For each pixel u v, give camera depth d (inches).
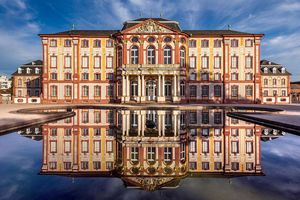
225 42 1961.1
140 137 550.9
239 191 257.6
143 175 314.2
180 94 1889.8
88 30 2114.9
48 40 1977.1
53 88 1987.0
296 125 555.8
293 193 250.1
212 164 366.9
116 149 444.5
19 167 337.1
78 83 1982.0
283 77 2662.4
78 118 882.8
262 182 283.9
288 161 367.2
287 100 1964.8
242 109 1272.1
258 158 385.1
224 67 1967.3
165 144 484.7
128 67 1827.0
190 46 1975.9
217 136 560.1
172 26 1911.9
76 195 245.1
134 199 237.1
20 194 246.2
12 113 855.1
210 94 1975.9
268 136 542.3
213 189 265.4
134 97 1865.2
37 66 2859.3
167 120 844.6
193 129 655.8
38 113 868.0
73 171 326.0
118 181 289.7
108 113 1076.5
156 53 1854.1
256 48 1961.1
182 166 357.1
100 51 1977.1
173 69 1814.7
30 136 532.7
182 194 250.8
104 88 1982.0
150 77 1873.8
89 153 417.4
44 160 371.9
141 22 1871.3
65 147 455.5
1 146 449.7
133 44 1867.6
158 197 241.8
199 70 1977.1
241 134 577.6
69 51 1980.8
